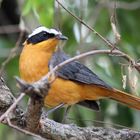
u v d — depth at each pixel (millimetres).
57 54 11461
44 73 11125
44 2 12602
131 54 13797
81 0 12781
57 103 11383
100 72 13383
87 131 9758
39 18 12633
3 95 8977
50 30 11625
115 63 13734
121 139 9867
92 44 13656
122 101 11391
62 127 9539
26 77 11305
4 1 16000
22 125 8930
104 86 11172
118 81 13375
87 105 11727
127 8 14203
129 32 14625
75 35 14320
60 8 12914
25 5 13156
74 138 9586
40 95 7695
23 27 12586
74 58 8164
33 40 11578
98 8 14008
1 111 9023
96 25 14320
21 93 7715
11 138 13234
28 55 11336
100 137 9797
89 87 11391
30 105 8203
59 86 11094
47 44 11383
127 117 13672
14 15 16219
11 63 14047
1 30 15078
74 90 11305
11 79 13797
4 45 14516
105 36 14141
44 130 9195
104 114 13453
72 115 13086
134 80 9266
